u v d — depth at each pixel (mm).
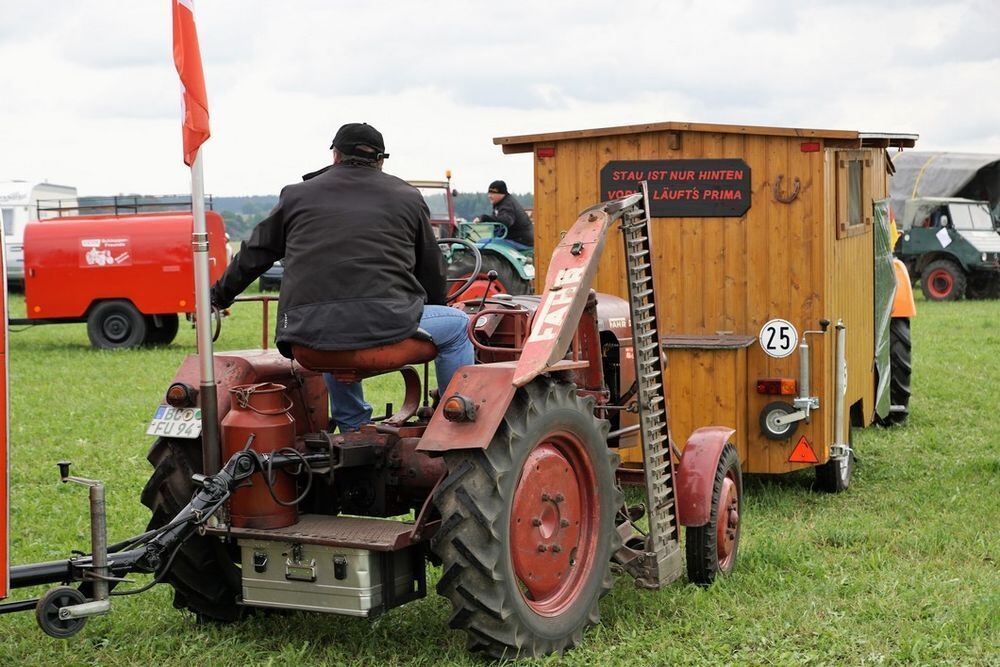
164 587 5531
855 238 8320
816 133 7270
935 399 11508
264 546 4352
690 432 7555
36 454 8859
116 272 16516
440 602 5215
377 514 4789
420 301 4598
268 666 4410
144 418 10555
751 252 7523
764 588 5363
